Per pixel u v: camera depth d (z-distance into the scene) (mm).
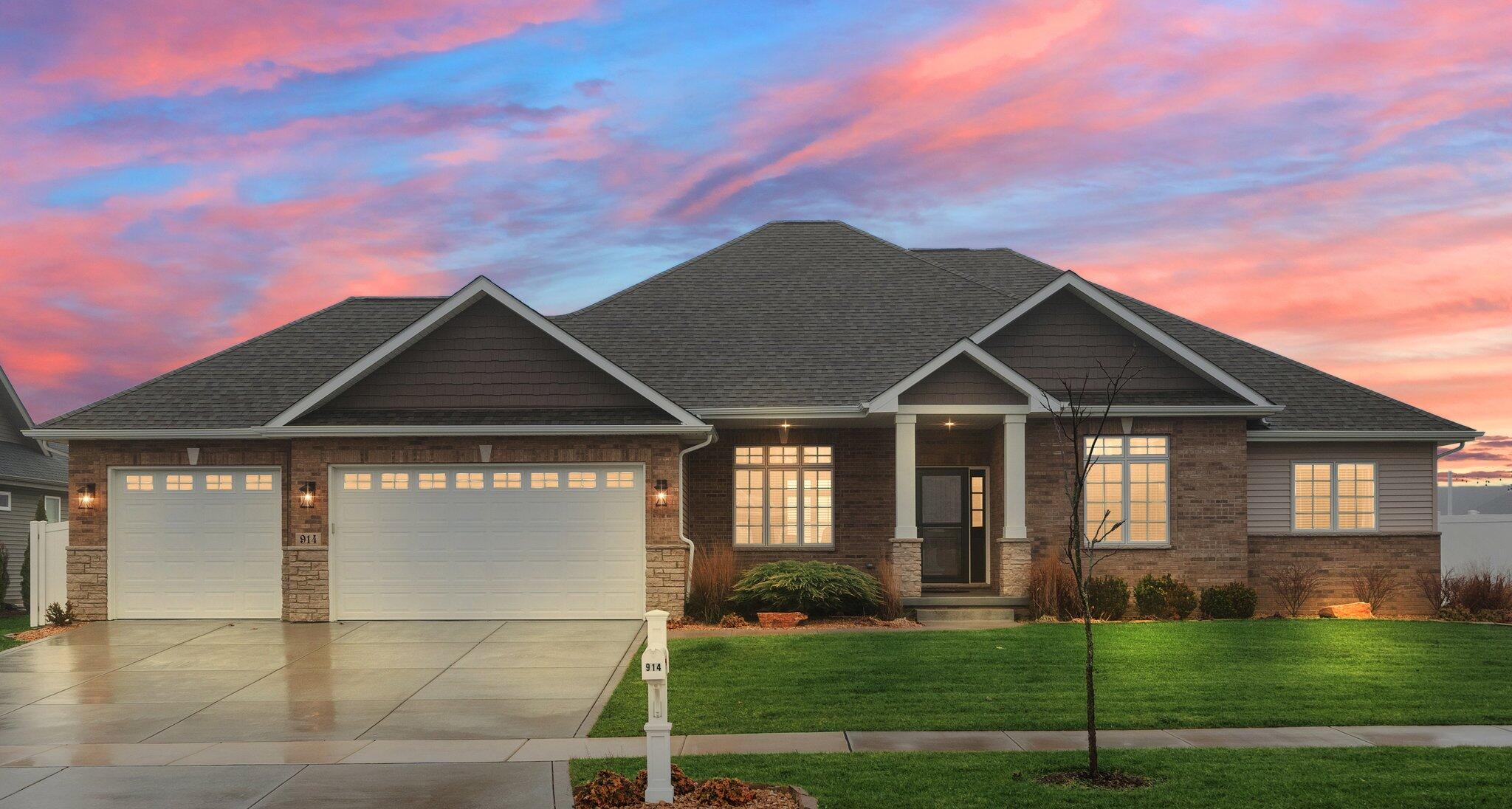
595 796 9930
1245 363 25344
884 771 10859
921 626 20156
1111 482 22641
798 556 23688
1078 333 23125
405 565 20906
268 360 23891
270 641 18938
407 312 26406
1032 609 21172
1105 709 13594
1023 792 10086
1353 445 23656
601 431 20609
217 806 9984
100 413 21750
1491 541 26281
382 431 20547
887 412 21703
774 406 22438
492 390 21453
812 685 14922
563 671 16453
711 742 12328
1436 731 12562
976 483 24375
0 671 16766
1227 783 10320
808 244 29125
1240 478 22625
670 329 25469
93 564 21219
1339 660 16406
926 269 27859
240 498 21406
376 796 10281
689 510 23594
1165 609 21516
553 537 20906
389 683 15766
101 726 13422
